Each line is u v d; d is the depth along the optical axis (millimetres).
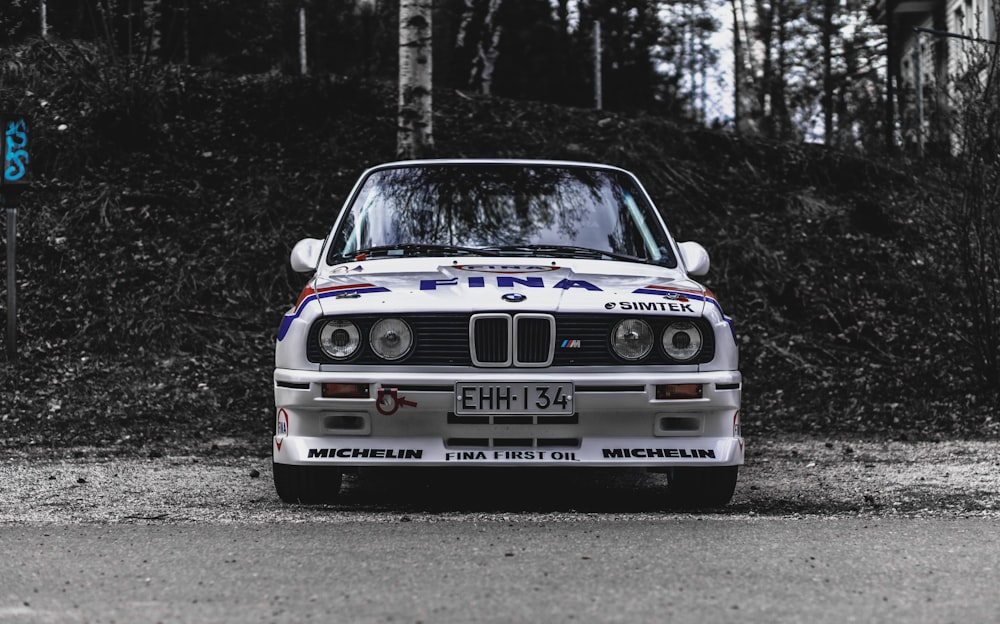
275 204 13398
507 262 5832
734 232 14359
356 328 5289
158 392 9938
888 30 20281
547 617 3242
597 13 33375
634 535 4613
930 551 4277
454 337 5254
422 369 5246
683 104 30312
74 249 12359
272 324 11664
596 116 17047
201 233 12883
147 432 8766
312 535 4621
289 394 5324
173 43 19188
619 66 28219
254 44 21875
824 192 15977
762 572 3873
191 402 9727
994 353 10586
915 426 9570
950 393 10703
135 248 12484
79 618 3289
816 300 12930
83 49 16297
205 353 10961
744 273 13336
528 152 15281
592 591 3572
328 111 15359
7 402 9461
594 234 6301
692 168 15867
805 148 16844
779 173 16203
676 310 5383
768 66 43312
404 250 6125
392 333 5262
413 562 4039
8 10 15930
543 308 5262
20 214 12758
